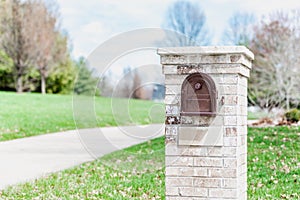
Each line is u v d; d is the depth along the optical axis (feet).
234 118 13.74
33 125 51.98
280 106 57.06
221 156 13.82
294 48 59.31
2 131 47.06
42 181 23.80
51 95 81.82
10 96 75.20
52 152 33.96
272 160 27.02
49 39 89.15
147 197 20.29
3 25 86.28
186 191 14.05
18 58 87.51
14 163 29.32
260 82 60.08
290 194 20.43
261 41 63.10
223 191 13.79
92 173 25.86
